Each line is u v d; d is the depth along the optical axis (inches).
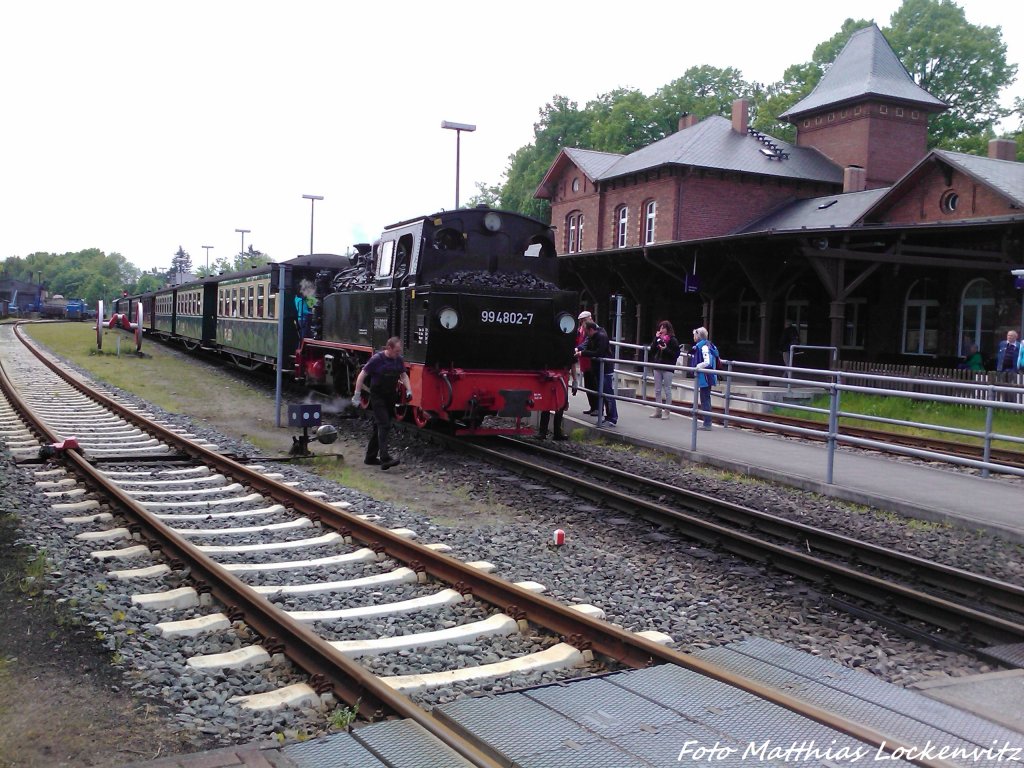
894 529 339.6
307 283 765.3
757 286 897.5
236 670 183.9
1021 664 204.8
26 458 414.9
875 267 840.3
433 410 473.7
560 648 196.9
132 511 300.2
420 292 467.2
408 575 252.1
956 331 973.2
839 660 208.2
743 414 661.3
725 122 1498.5
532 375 490.6
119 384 820.6
